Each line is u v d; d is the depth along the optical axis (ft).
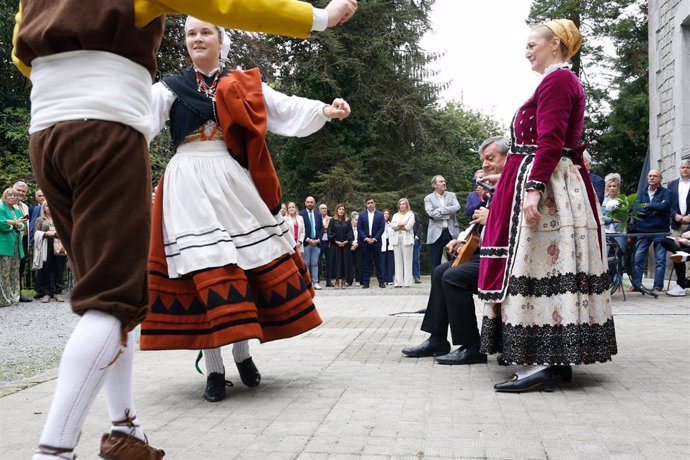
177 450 9.18
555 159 12.48
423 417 10.77
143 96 7.09
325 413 11.12
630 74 95.14
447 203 40.29
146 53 7.07
